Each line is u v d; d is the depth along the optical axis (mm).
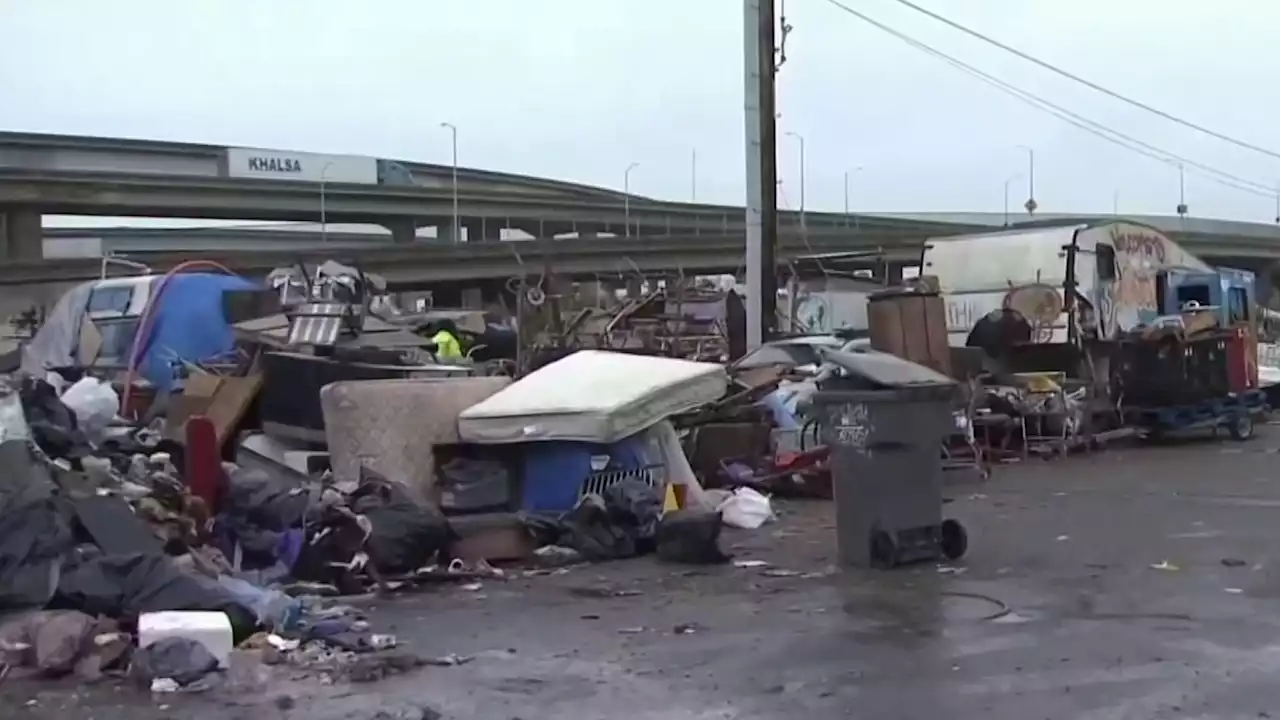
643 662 7387
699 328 27312
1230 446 21281
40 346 19297
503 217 103375
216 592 8133
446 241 98875
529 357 20797
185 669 7078
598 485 12039
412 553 10289
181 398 14547
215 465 10703
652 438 12531
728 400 15609
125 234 104750
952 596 9109
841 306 31391
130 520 8852
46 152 87625
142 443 12703
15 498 8555
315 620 8422
